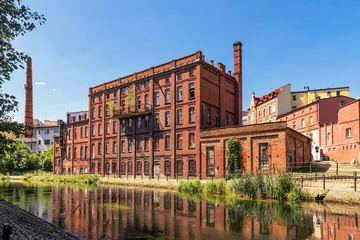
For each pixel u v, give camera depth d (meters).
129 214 18.09
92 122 59.47
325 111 49.44
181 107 42.25
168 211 18.98
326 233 12.98
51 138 96.25
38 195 29.02
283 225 14.61
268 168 32.53
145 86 48.28
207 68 42.31
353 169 31.91
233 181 27.41
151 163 45.41
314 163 38.72
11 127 10.88
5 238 6.92
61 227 14.69
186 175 40.44
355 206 19.77
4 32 9.73
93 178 46.94
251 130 34.34
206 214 17.78
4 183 48.00
